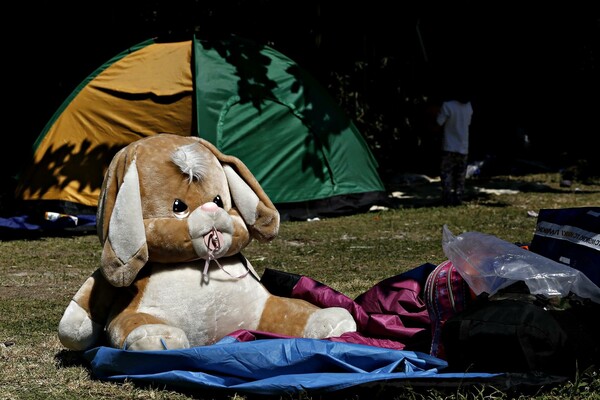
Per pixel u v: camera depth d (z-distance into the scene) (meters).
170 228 6.14
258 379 5.77
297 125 15.16
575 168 21.92
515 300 5.75
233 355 5.75
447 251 6.39
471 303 6.26
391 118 21.69
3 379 6.16
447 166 16.69
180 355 5.78
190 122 14.45
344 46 21.17
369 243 12.63
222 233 6.30
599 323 5.95
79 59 19.59
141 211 6.12
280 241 12.92
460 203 16.80
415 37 21.80
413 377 5.36
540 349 5.45
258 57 15.20
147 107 14.48
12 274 10.70
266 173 14.79
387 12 21.36
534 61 23.69
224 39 15.20
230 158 6.70
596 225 6.41
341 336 6.39
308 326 6.45
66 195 14.36
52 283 10.09
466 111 16.55
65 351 6.92
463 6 22.30
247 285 6.56
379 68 21.48
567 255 6.48
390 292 7.24
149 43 15.41
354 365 5.77
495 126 23.30
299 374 5.64
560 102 23.95
